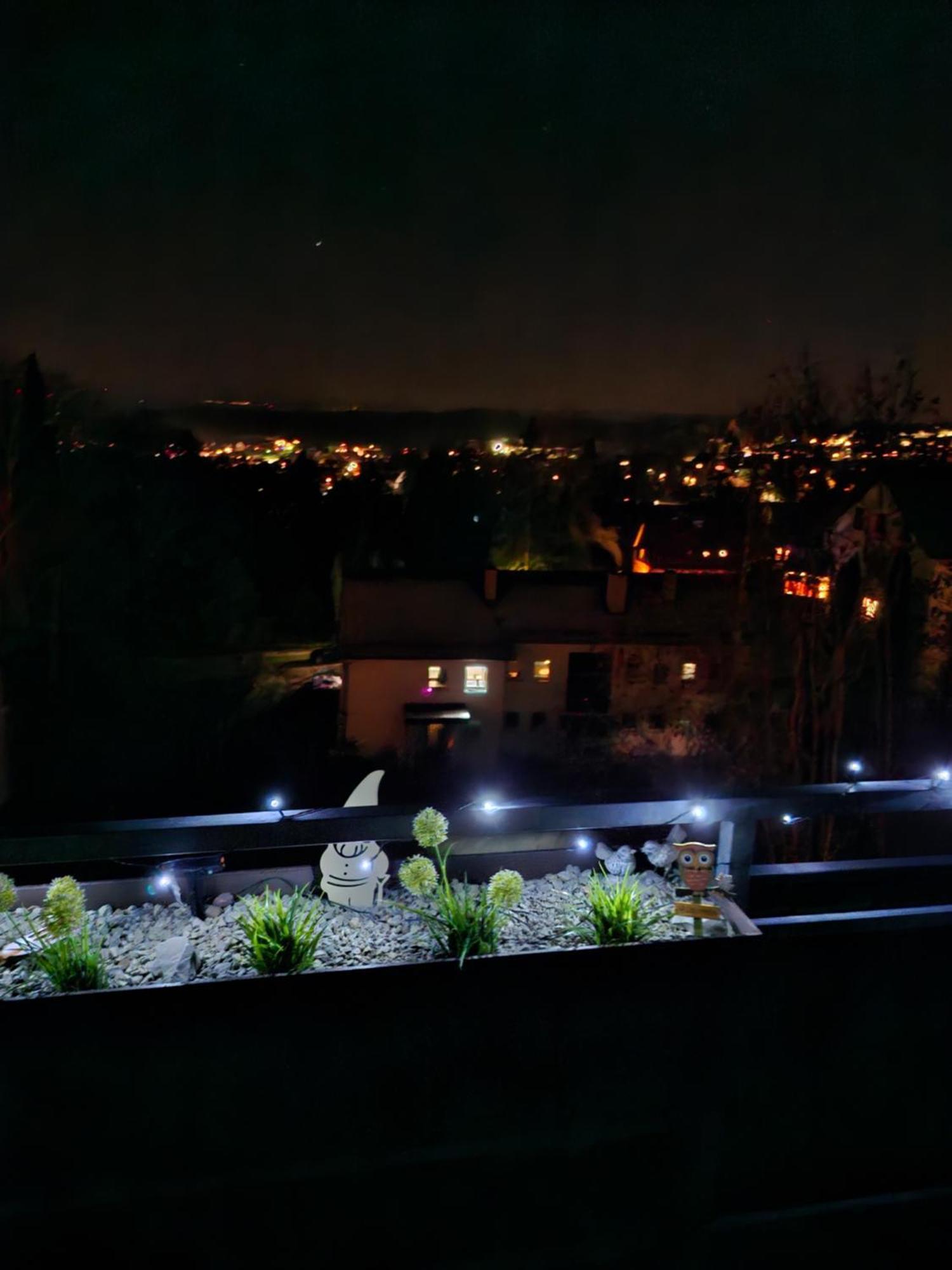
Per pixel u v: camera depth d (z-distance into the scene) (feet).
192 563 41.11
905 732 34.81
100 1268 7.68
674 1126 8.59
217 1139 7.71
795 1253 8.52
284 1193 7.98
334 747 42.52
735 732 39.55
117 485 38.58
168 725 40.93
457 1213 8.30
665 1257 8.46
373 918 9.26
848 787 10.05
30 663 39.37
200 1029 7.54
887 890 17.38
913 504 34.30
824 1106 9.12
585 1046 8.28
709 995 8.50
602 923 8.75
